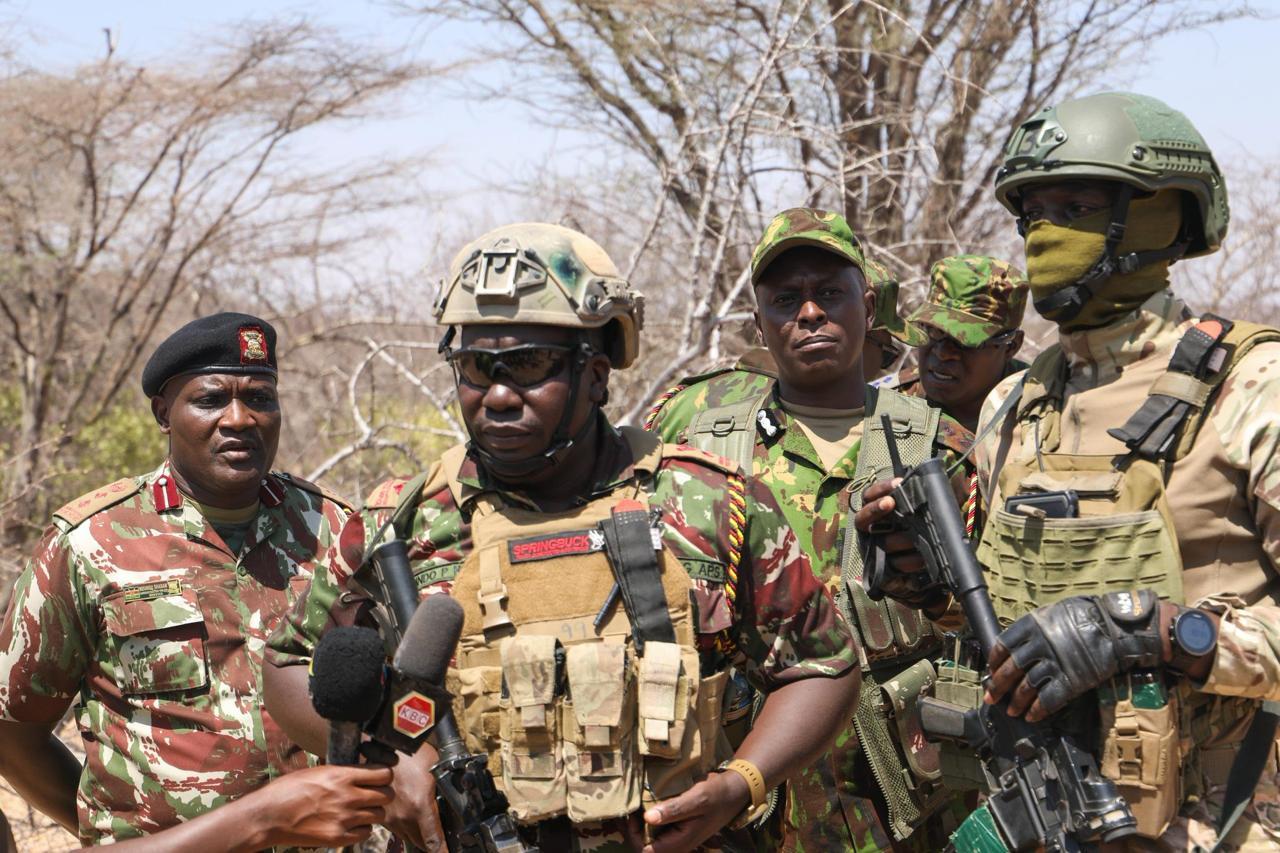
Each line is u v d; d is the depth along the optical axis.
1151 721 2.38
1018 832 2.47
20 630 3.17
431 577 2.43
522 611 2.35
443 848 2.38
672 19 9.88
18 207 12.51
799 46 7.09
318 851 3.07
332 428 9.66
